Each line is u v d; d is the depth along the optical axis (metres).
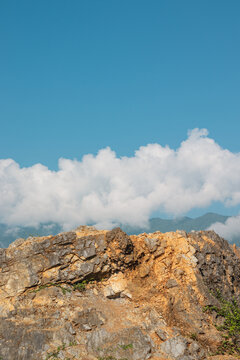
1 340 23.97
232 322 26.95
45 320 25.42
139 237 31.44
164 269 29.36
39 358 23.12
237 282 34.34
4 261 28.55
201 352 24.58
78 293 28.36
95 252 29.86
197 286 28.42
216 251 33.47
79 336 24.89
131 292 28.83
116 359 23.42
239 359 24.34
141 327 25.80
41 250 29.36
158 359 23.55
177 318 26.59
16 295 27.06
